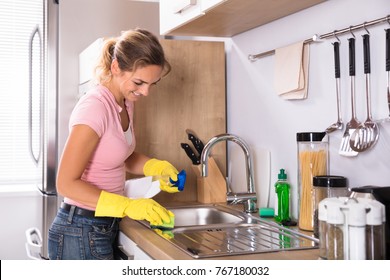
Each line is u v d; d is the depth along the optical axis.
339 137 1.59
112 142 1.60
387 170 1.39
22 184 3.09
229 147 2.37
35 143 3.01
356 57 1.51
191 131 2.22
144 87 1.64
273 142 1.99
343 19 1.57
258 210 2.01
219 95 2.34
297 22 1.81
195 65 2.30
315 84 1.71
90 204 1.53
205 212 2.08
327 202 1.14
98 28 2.68
